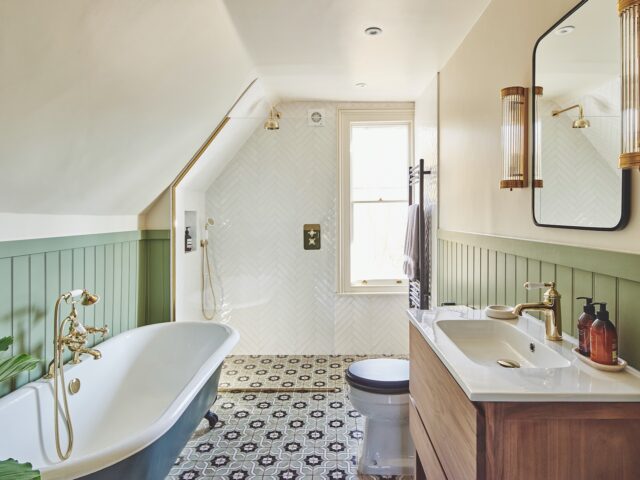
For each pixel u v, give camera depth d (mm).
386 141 3939
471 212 2396
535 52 1653
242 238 3920
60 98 1438
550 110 1556
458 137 2621
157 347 2824
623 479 1031
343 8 2094
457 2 2076
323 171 3898
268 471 2172
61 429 1952
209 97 2562
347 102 3863
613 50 1218
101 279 2572
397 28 2336
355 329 3951
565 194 1467
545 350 1352
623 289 1217
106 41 1406
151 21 1532
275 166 3895
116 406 2418
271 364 3723
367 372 2248
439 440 1413
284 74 3057
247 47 2545
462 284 2531
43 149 1601
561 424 1025
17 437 1691
